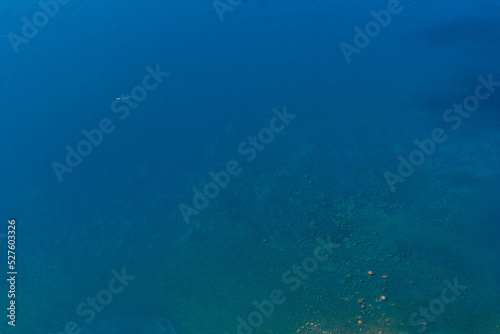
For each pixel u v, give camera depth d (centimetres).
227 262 3120
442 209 3316
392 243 3130
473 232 3159
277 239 3228
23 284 3103
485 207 3309
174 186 3659
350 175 3622
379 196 3444
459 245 3088
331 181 3591
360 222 3281
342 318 2723
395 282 2886
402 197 3422
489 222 3216
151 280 3067
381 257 3045
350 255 3075
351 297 2823
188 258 3172
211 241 3262
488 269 2938
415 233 3180
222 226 3353
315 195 3500
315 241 3189
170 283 3034
